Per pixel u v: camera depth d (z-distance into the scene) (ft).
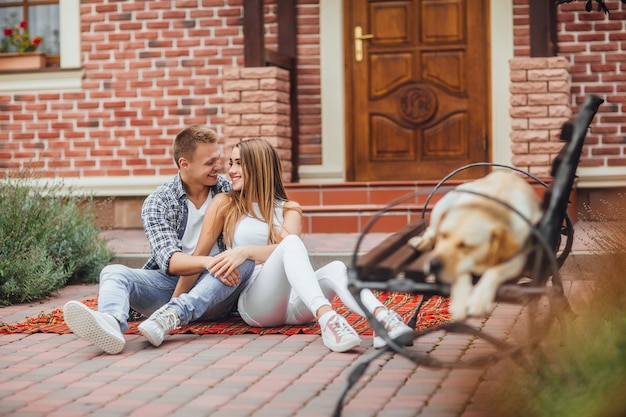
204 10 32.91
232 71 30.63
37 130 33.86
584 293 15.06
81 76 33.60
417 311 15.70
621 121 31.45
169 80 33.14
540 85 29.99
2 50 34.78
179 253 16.44
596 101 11.82
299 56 33.01
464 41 32.50
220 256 16.16
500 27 32.01
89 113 33.58
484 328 16.70
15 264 20.94
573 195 30.17
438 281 10.58
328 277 15.85
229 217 16.92
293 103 32.91
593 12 31.55
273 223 17.08
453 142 32.65
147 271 16.80
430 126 32.78
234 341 15.90
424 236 11.55
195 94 33.04
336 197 29.73
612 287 13.21
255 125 30.60
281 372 13.60
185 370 13.87
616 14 31.45
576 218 30.58
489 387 12.46
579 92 31.71
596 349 11.07
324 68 32.86
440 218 11.23
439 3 32.60
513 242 10.55
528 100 30.07
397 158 33.01
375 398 12.09
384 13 32.94
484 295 10.33
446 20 32.58
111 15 33.37
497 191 10.99
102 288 15.98
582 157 31.63
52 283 21.57
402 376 13.24
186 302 15.83
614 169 31.48
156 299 16.87
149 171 33.24
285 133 31.48
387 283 10.77
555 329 14.39
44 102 33.81
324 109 32.89
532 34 30.50
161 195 17.08
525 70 30.07
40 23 34.73
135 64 33.30
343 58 33.04
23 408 11.87
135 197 33.37
